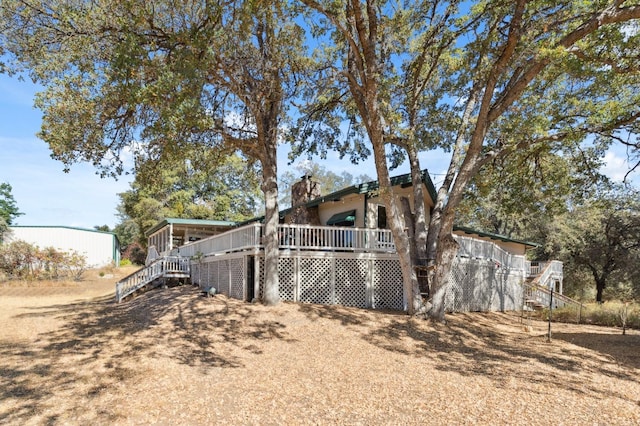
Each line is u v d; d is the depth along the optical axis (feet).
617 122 38.58
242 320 38.81
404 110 49.42
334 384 23.31
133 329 37.55
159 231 101.14
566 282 114.01
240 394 21.58
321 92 44.24
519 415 18.65
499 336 39.32
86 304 58.65
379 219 58.95
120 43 28.94
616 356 31.96
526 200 49.39
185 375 24.77
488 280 59.82
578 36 31.37
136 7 31.30
